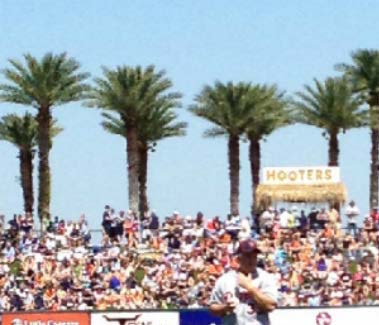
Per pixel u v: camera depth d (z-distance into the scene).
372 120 104.75
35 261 69.62
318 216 73.06
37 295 63.09
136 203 103.12
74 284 64.69
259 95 102.94
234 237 71.19
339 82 104.50
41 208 102.81
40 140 101.94
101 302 60.41
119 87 100.94
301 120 105.12
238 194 106.38
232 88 103.12
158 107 103.12
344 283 60.09
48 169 102.81
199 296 59.50
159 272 65.38
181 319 48.03
